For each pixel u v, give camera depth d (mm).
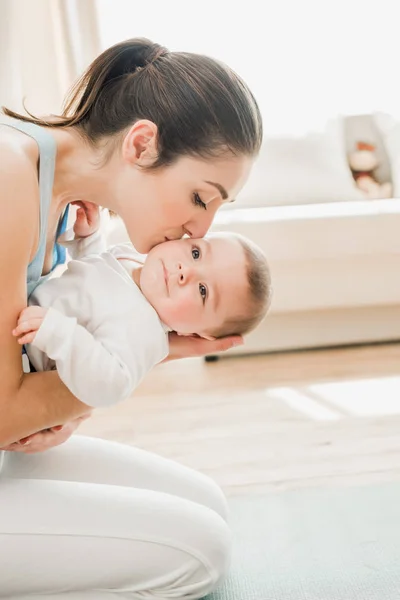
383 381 2621
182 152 1089
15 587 1057
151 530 1092
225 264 1282
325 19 3748
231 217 2873
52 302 1146
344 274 2926
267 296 1350
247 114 1118
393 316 3088
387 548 1483
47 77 3459
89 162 1141
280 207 3084
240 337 1328
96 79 1137
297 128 3562
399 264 2941
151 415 2424
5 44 3244
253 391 2598
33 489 1073
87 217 1324
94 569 1072
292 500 1751
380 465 1938
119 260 1322
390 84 3820
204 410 2439
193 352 1312
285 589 1349
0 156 998
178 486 1356
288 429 2229
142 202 1146
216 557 1143
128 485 1320
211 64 1126
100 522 1067
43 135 1089
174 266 1240
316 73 3754
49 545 1041
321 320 3049
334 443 2102
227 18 3719
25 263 1021
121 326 1120
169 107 1084
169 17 3699
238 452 2078
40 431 1144
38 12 3404
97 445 1355
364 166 3469
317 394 2527
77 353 1007
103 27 3637
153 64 1135
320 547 1506
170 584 1126
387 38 3807
